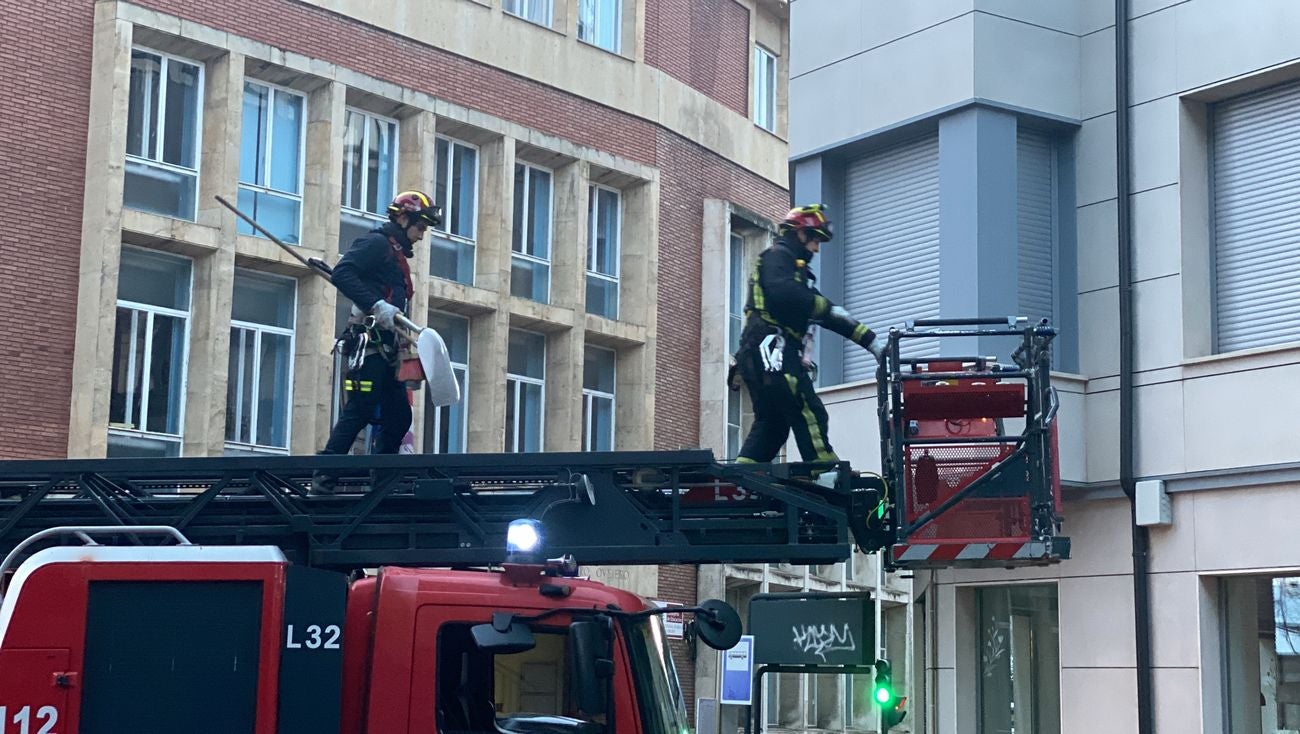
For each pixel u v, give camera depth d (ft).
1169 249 53.93
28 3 79.82
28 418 78.33
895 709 49.29
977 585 60.13
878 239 62.08
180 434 84.64
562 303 104.42
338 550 33.37
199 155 86.28
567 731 29.50
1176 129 54.13
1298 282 51.55
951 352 56.65
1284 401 50.14
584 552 32.83
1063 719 55.47
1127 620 53.83
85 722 27.99
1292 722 49.83
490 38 100.12
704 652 108.68
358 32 92.79
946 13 58.34
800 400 33.50
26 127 79.36
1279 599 50.62
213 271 84.79
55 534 30.81
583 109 106.11
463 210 100.48
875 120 61.00
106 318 80.07
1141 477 53.72
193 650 28.30
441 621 29.68
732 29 121.80
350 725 29.55
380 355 35.47
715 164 117.60
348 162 93.86
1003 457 35.91
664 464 32.89
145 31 83.25
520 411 103.81
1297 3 51.16
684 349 113.50
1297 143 52.08
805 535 33.71
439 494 32.71
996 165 56.70
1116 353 55.11
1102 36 57.26
